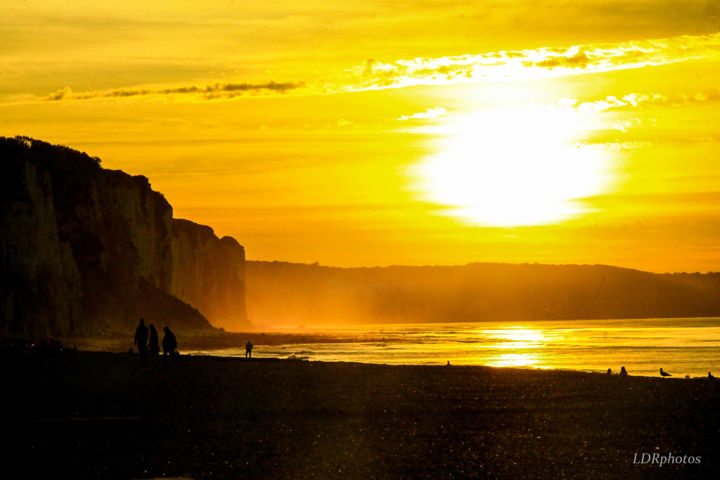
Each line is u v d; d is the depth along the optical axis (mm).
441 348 196625
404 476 37719
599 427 48969
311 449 42844
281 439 45312
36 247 160750
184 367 81562
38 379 70438
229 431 47594
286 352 167000
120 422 48812
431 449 42938
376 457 41188
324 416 53062
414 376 77500
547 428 48594
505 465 39688
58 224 196375
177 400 59562
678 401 59344
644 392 64750
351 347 199500
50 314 159625
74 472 37969
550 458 40969
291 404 58188
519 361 139000
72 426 47562
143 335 81625
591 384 70875
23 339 131375
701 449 42750
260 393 63656
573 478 37531
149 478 34781
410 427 49062
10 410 54438
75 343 151500
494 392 65250
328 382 71312
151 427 48625
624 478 37656
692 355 157750
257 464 39688
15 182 162375
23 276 155875
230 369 80625
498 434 46875
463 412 54844
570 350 182625
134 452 41938
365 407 57031
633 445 43844
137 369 79000
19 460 40156
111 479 36812
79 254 199000
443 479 37281
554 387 68688
